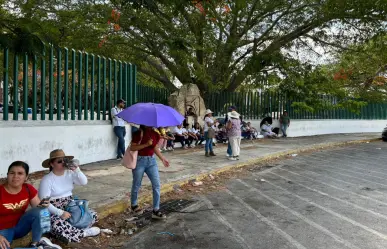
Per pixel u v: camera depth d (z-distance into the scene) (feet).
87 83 33.14
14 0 26.58
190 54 47.83
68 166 15.90
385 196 24.39
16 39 13.88
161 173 29.07
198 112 51.72
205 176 29.81
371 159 43.75
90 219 16.33
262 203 22.40
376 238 16.28
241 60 62.59
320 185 28.04
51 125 29.17
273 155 43.57
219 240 16.05
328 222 18.57
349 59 67.97
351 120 88.74
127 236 16.62
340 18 53.93
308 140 63.98
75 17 48.06
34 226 14.07
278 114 70.59
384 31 54.03
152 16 47.32
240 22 56.18
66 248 15.06
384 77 89.86
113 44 53.31
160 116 17.90
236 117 37.88
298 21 59.93
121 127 35.78
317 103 68.80
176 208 21.11
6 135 25.52
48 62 29.07
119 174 28.17
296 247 15.21
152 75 65.67
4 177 25.32
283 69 61.72
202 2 23.98
